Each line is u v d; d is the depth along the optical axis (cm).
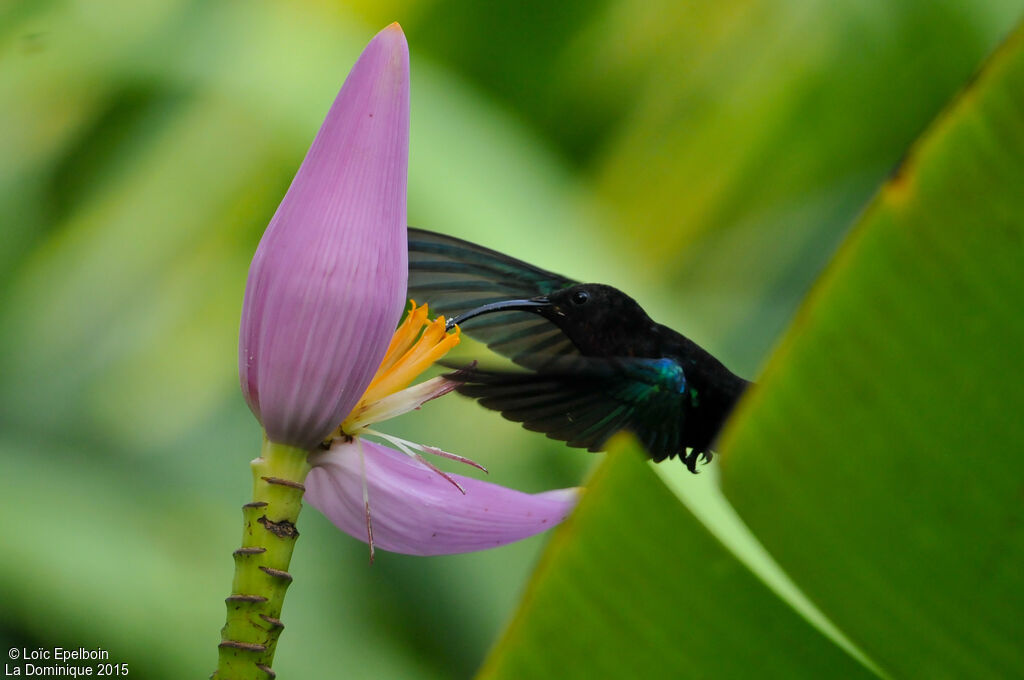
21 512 293
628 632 230
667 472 243
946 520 230
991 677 231
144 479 331
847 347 230
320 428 235
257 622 234
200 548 315
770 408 230
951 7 336
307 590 302
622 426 242
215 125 335
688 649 230
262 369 235
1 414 336
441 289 248
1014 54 229
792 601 232
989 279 229
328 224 234
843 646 231
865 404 230
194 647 288
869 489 230
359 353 235
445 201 291
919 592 231
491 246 285
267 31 340
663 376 242
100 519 304
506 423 316
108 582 285
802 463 230
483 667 231
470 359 237
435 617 310
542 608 230
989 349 229
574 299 245
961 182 229
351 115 235
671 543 230
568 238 304
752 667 231
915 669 231
